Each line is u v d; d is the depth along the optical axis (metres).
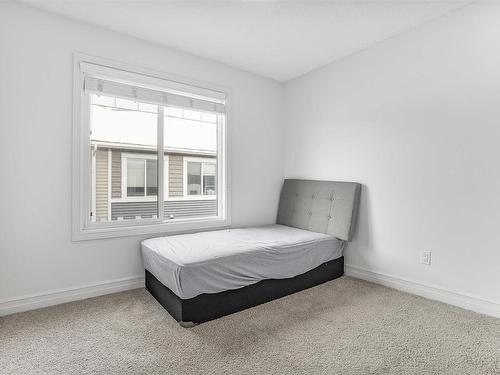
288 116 3.56
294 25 2.33
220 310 2.01
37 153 2.09
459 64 2.14
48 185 2.13
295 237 2.65
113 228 2.43
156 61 2.61
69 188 2.22
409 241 2.45
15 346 1.62
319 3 2.05
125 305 2.17
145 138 2.67
